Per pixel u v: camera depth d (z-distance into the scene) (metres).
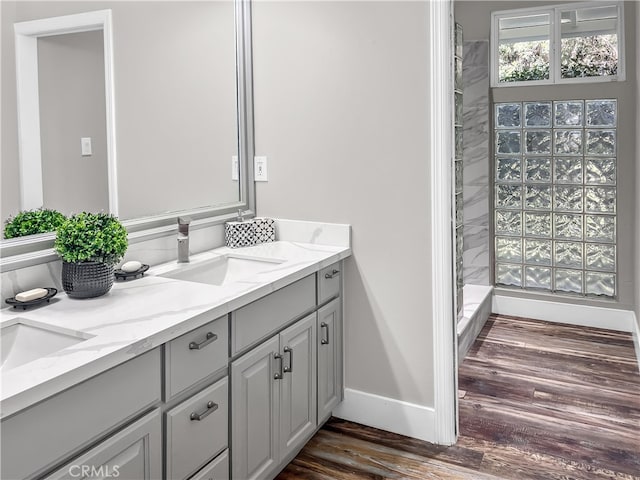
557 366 3.00
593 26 3.51
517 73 3.77
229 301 1.52
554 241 3.76
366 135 2.22
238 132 2.42
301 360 1.99
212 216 2.30
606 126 3.51
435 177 2.08
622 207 3.49
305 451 2.14
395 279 2.22
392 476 1.97
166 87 2.03
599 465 2.03
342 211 2.31
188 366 1.39
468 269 4.01
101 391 1.14
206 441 1.48
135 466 1.25
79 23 1.67
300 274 1.91
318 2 2.26
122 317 1.37
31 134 1.54
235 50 2.38
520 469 2.01
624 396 2.62
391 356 2.26
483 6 3.81
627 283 3.53
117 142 1.83
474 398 2.62
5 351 1.37
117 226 1.60
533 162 3.76
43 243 1.59
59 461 1.06
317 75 2.30
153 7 1.95
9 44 1.46
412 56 2.09
